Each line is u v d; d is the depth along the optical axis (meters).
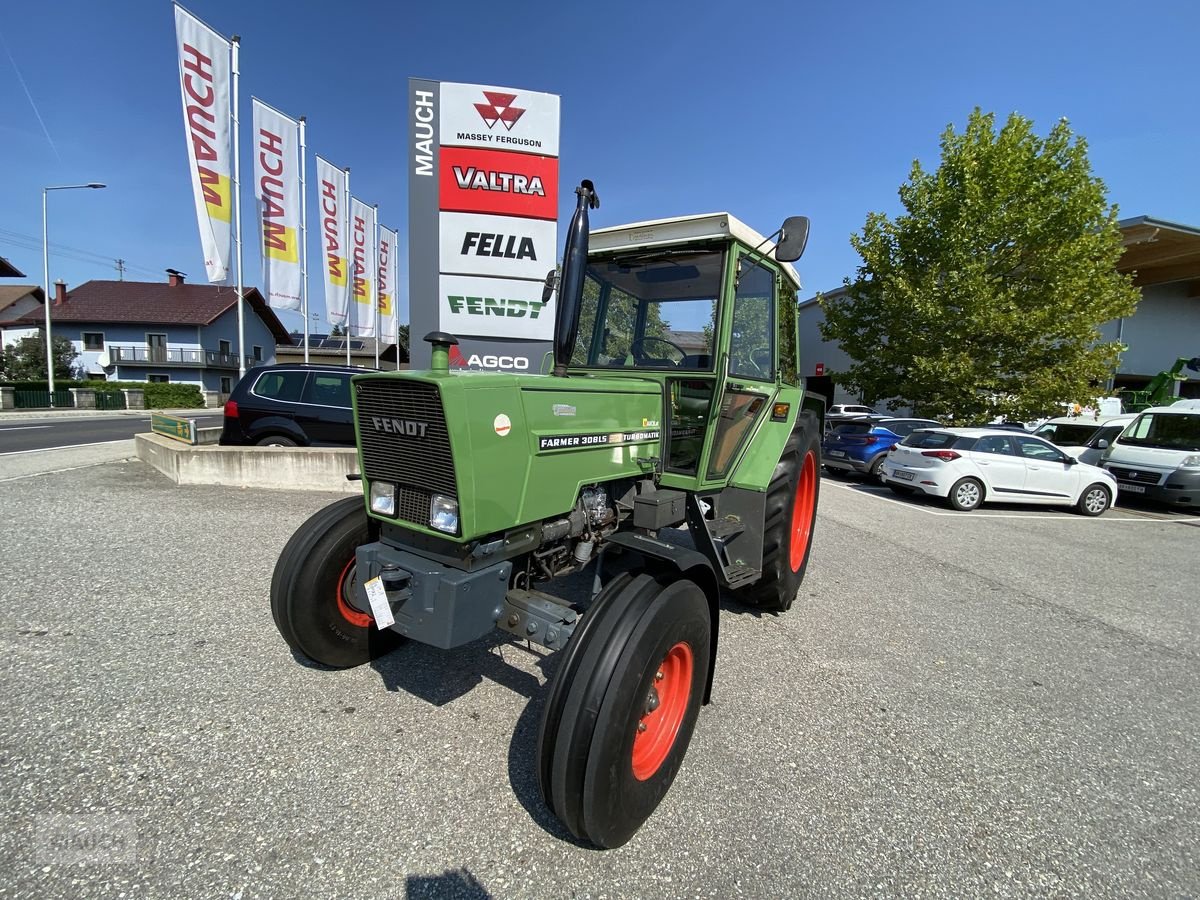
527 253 7.75
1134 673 3.58
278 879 1.82
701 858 2.00
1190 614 4.69
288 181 13.99
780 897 1.85
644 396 3.03
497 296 7.80
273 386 8.09
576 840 2.05
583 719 1.89
